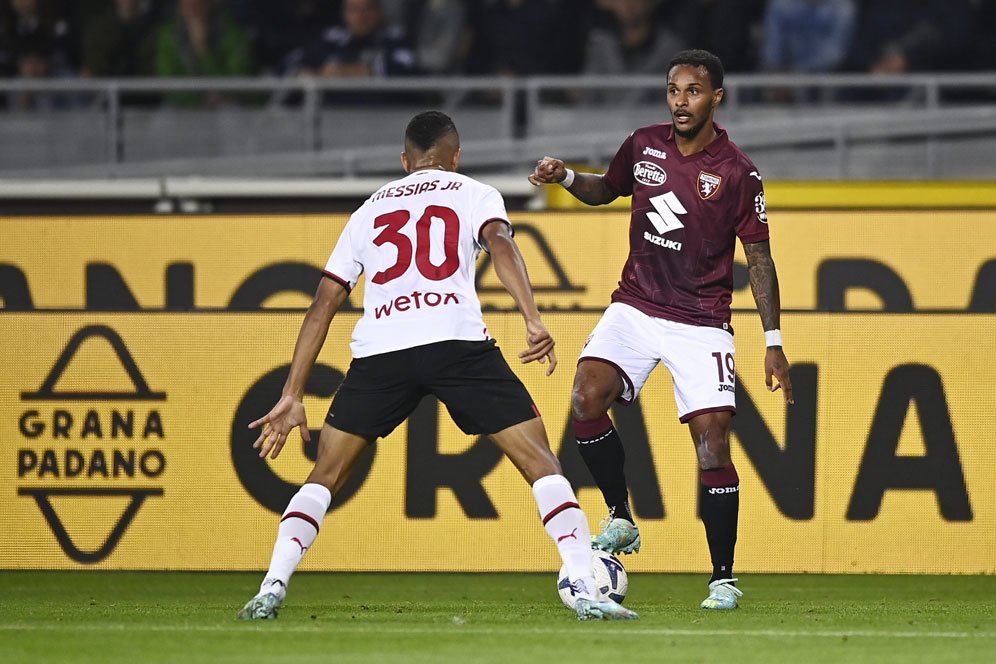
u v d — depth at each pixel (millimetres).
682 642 13430
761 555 21281
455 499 21453
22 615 16188
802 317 21516
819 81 37094
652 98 42531
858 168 36781
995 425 21266
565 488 14984
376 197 15398
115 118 37875
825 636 14109
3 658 12305
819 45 43938
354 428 14969
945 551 21172
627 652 12672
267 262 24109
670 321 17531
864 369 21406
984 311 21312
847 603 19000
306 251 24078
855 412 21375
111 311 21875
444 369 14734
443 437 21500
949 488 21250
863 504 21281
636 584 23031
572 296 24297
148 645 13117
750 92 43375
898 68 43312
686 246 17406
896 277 24422
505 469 21438
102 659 12227
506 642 13320
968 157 36625
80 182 34156
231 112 38188
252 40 44000
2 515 21797
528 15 43812
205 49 41812
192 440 21719
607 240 24234
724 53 43344
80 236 24297
